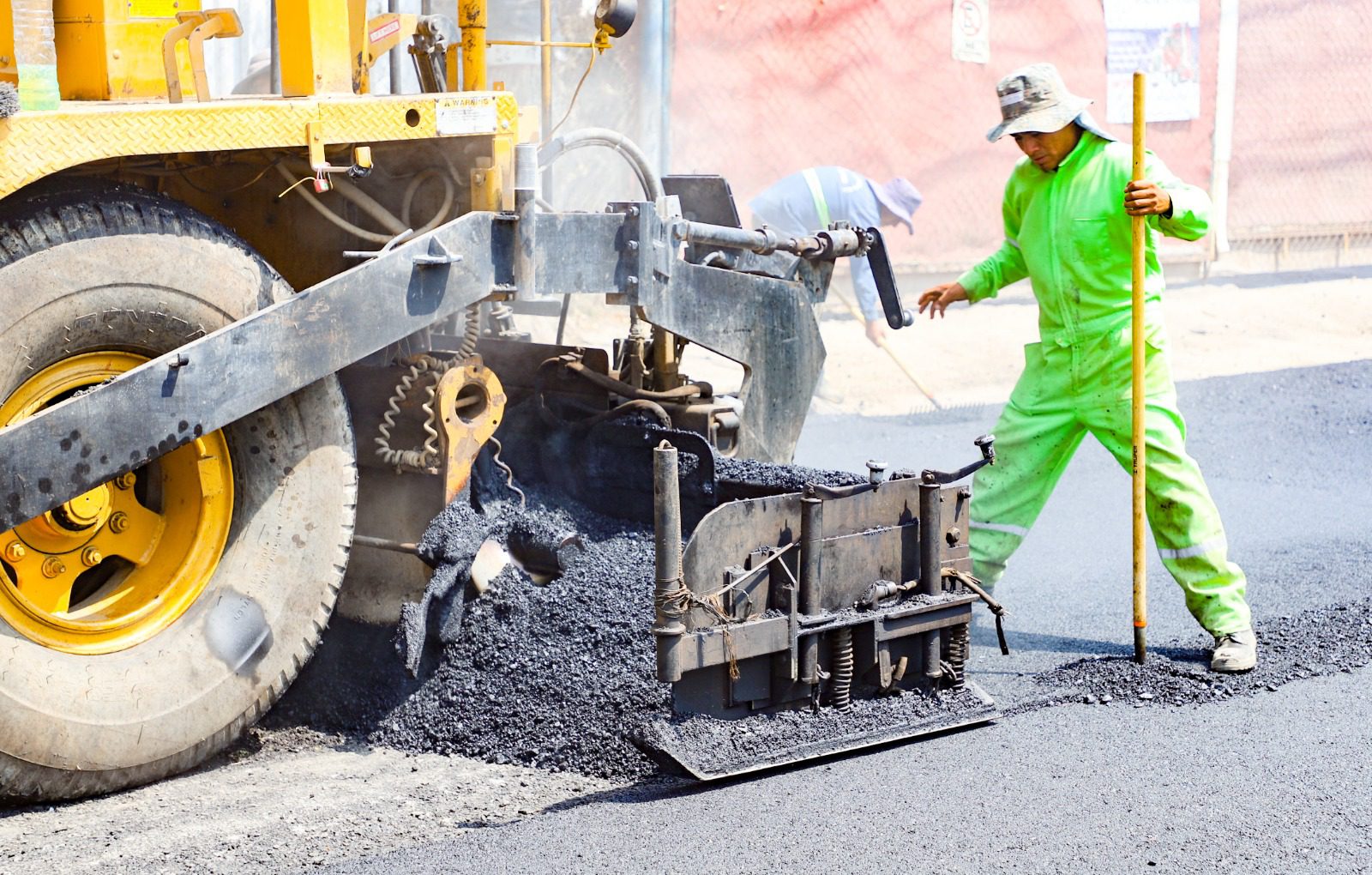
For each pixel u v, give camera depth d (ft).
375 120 12.88
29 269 10.95
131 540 12.38
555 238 14.06
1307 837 10.85
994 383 34.86
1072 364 15.74
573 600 13.93
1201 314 44.04
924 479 13.42
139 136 11.20
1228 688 14.35
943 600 13.48
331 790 12.09
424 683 13.70
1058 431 16.05
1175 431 15.39
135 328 11.71
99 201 11.42
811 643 12.56
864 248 17.95
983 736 13.10
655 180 18.80
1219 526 15.30
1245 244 52.54
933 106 43.47
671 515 11.50
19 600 11.30
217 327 12.19
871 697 13.26
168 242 11.80
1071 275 15.51
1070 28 46.32
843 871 10.26
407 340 14.38
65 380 11.55
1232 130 51.31
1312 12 52.70
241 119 11.90
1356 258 54.85
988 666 15.38
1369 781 11.93
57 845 10.69
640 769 12.28
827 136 41.75
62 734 11.34
